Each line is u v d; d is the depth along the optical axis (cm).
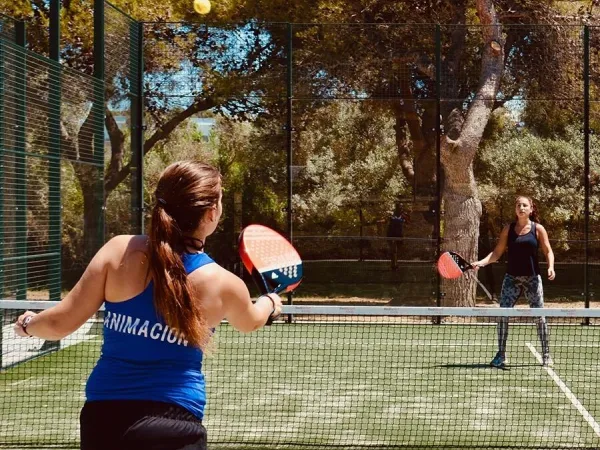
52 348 908
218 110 1220
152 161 1221
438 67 1196
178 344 239
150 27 1200
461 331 1121
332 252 1223
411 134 1208
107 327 244
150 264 238
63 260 958
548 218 1292
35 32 1451
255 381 757
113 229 1138
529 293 820
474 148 1221
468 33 1212
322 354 917
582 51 1214
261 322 263
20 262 831
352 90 1205
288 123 1209
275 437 552
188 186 244
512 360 879
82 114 970
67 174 952
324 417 612
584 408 645
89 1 1401
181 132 1220
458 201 1248
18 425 589
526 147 1285
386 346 984
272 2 1409
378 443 537
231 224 1240
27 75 840
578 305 1265
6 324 823
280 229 1238
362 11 1424
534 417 614
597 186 1295
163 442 230
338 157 1213
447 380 760
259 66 1206
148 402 233
